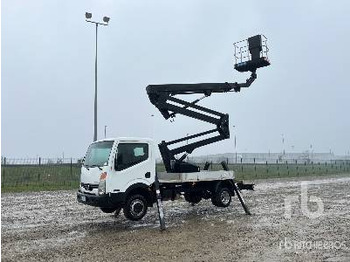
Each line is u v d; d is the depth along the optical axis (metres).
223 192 12.93
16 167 31.05
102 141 10.46
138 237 8.88
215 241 8.30
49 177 26.84
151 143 10.74
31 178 26.14
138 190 10.60
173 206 14.29
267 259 6.80
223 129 13.52
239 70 14.48
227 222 10.73
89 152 10.66
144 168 10.45
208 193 12.78
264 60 13.51
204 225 10.33
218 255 7.11
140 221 11.15
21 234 9.28
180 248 7.70
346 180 27.97
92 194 9.89
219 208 13.64
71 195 18.19
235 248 7.63
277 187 21.81
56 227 10.23
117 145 10.02
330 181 26.88
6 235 9.16
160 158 12.21
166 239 8.61
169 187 11.39
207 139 13.24
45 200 16.19
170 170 12.13
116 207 10.48
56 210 13.34
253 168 48.03
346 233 8.95
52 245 8.11
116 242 8.36
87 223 10.85
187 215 12.16
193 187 12.12
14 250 7.69
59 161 34.25
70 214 12.47
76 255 7.26
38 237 8.94
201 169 13.80
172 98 12.35
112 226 10.38
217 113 13.46
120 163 9.98
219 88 13.26
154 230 9.75
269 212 12.51
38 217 11.85
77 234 9.30
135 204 10.28
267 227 9.83
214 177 12.52
